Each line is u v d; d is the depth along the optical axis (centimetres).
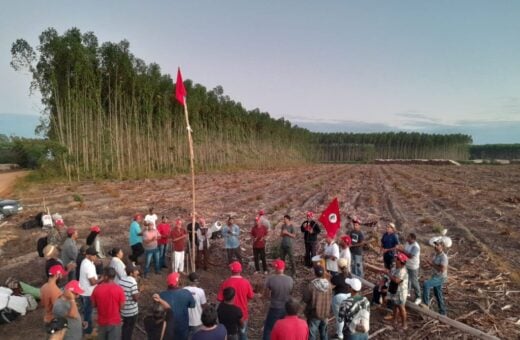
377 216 2297
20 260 1373
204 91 6862
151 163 5188
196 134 6141
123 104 4953
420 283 1162
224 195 3144
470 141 18400
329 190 3603
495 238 1723
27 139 4878
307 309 745
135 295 705
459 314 954
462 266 1327
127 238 1694
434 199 2959
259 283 1177
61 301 605
